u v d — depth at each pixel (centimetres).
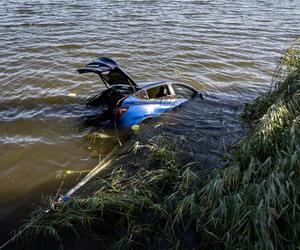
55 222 568
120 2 2614
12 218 597
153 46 1623
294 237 472
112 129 901
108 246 539
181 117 963
